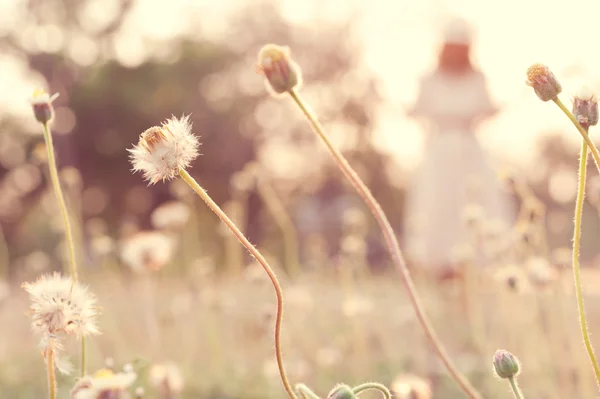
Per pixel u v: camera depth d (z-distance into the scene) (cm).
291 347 506
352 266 468
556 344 377
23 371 466
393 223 2620
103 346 499
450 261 709
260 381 414
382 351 488
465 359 444
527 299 384
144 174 131
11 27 2858
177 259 621
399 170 2631
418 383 175
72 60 2877
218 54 2819
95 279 600
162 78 2786
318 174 2584
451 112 730
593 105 139
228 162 2833
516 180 297
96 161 2794
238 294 538
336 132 2692
